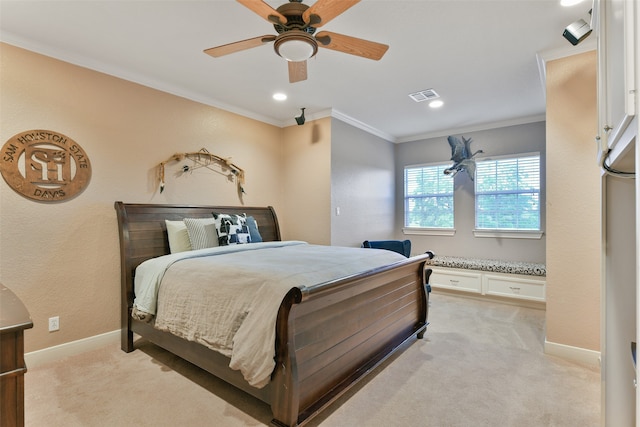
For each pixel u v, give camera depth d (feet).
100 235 9.40
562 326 8.70
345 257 8.49
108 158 9.61
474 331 10.59
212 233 10.48
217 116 12.68
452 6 6.90
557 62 8.74
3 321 3.06
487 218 15.98
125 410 6.32
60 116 8.68
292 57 6.15
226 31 7.84
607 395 4.56
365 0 6.69
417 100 12.53
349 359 6.80
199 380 7.48
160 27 7.66
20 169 8.04
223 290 6.66
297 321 5.58
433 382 7.39
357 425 5.89
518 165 15.17
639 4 2.21
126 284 9.20
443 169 17.24
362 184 15.85
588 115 8.36
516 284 13.32
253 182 14.11
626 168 3.93
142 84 10.41
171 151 11.19
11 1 6.66
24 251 8.11
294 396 5.23
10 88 7.91
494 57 9.11
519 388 7.14
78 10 6.98
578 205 8.48
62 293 8.69
